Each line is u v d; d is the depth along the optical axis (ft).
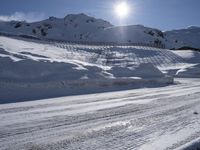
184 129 28.66
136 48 336.08
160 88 79.61
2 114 34.32
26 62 78.64
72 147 21.84
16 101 47.26
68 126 28.71
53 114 34.83
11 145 22.00
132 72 123.54
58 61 91.86
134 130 27.68
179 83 105.29
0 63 73.10
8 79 66.54
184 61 306.55
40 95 56.44
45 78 74.54
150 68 129.59
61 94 59.72
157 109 40.50
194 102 48.75
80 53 254.06
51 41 325.01
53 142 23.02
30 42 254.68
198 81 121.49
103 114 35.60
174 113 37.70
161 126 29.73
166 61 291.17
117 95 58.75
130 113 36.83
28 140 23.47
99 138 24.49
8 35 290.76
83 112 36.76
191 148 21.94
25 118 32.04
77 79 76.59
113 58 263.70
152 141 23.95
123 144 22.89
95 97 54.54
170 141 24.03
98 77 87.81
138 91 69.21
